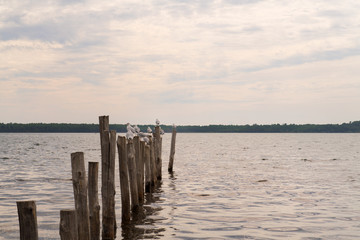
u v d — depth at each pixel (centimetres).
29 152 5406
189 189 2005
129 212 1287
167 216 1380
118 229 1201
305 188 2061
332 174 2741
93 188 915
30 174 2623
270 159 4234
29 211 636
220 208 1530
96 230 916
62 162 3662
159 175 2256
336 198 1761
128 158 1420
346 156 4806
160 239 1103
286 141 12325
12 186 2045
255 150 6350
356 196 1812
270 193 1895
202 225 1261
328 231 1197
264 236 1139
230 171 2912
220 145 8750
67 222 680
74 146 7506
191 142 11281
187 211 1468
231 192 1917
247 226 1252
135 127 1814
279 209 1516
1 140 11644
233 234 1158
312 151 6062
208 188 2047
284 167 3272
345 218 1367
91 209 912
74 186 794
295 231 1195
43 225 1216
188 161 3897
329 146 8212
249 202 1656
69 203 1579
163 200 1689
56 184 2123
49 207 1495
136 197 1431
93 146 7500
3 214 1366
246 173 2778
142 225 1250
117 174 2502
